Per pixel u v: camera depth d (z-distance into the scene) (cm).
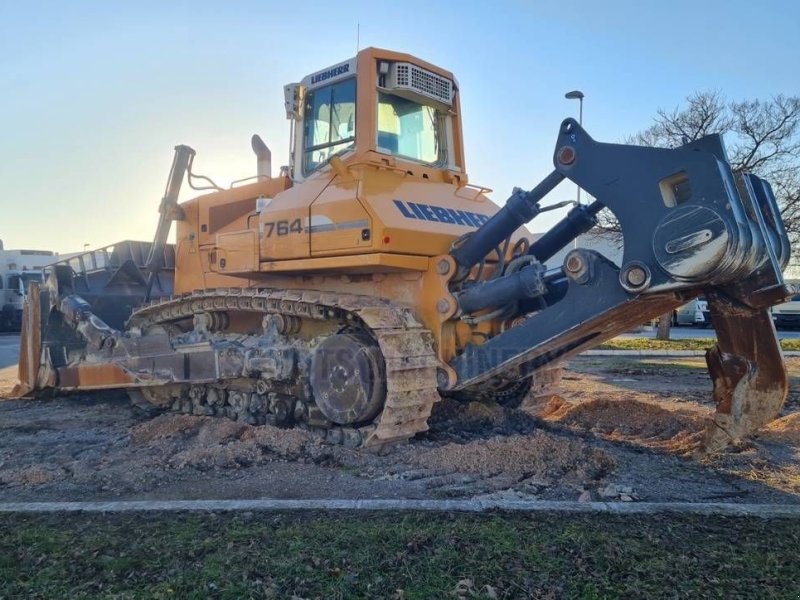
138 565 367
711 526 415
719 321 533
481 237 610
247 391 752
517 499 478
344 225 625
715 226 460
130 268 971
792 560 365
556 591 332
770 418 527
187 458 590
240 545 389
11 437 738
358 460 586
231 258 727
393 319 612
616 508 447
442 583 341
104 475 556
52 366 916
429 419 742
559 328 552
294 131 746
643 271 491
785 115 1822
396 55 685
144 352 808
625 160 506
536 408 793
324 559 368
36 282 974
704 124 1884
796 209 1827
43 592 339
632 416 745
